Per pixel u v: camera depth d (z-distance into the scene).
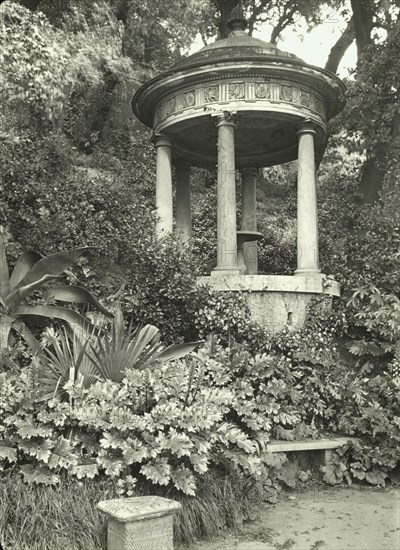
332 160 14.90
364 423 7.29
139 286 8.25
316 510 6.04
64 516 4.80
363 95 12.48
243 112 8.84
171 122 9.31
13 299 7.23
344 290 9.27
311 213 9.00
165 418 5.41
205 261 12.09
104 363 6.23
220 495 5.48
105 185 9.46
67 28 16.84
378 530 5.48
